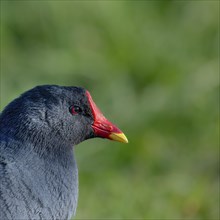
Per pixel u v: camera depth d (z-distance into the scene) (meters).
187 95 14.70
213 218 13.44
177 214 13.38
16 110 10.41
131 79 14.95
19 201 10.04
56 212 10.38
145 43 15.12
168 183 13.87
